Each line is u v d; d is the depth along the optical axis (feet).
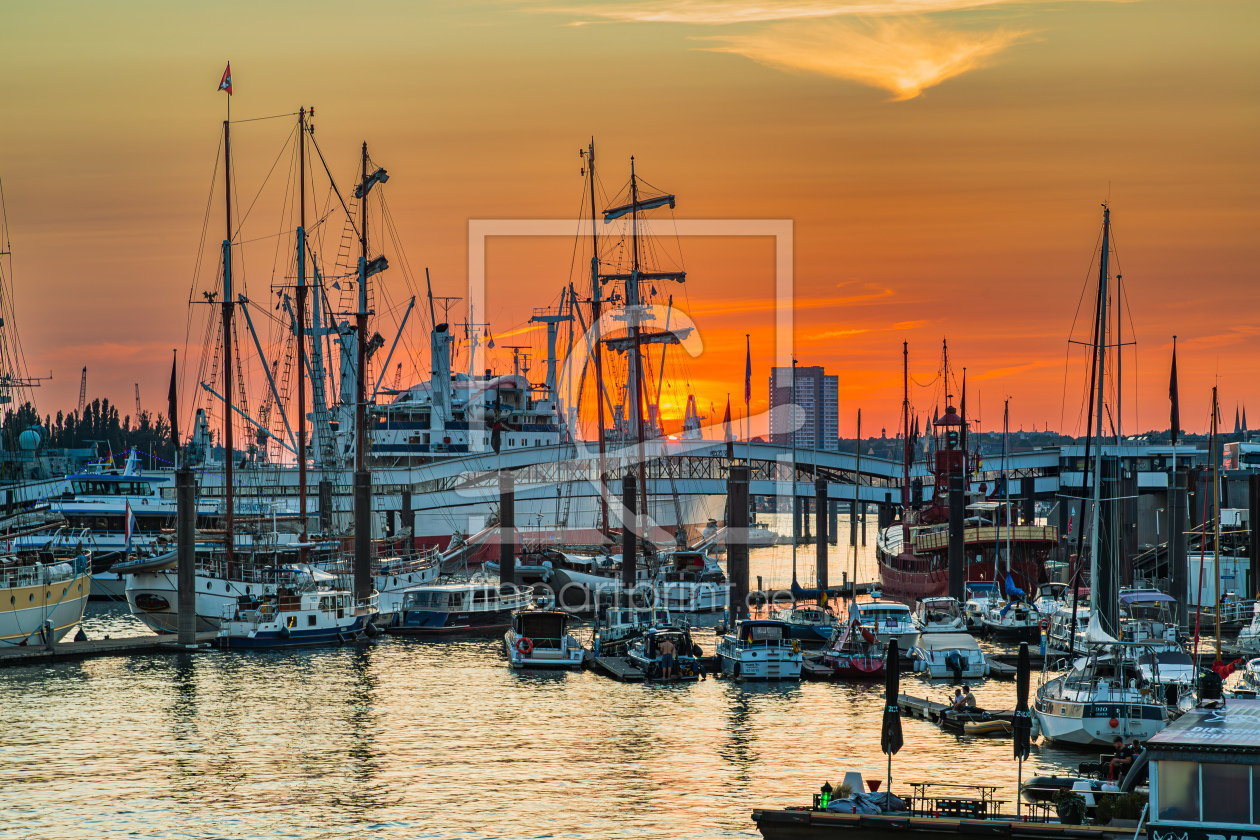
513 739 228.02
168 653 328.29
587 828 173.88
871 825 147.64
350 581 388.57
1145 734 210.18
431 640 361.10
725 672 303.07
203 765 208.54
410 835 171.32
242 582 361.30
